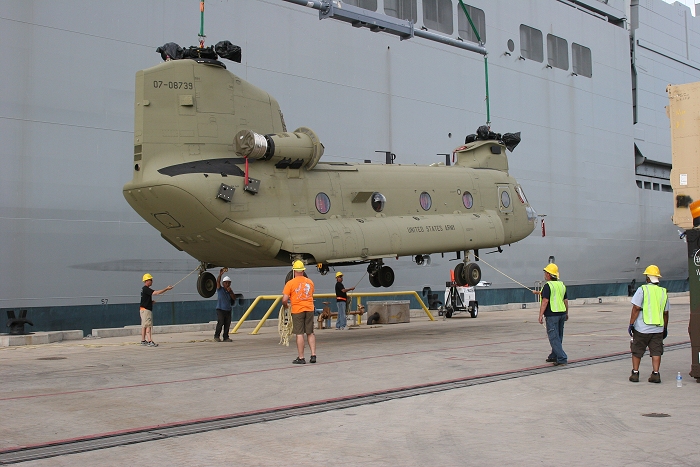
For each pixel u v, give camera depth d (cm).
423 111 3139
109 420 811
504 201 2148
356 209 1744
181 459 638
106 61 2238
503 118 3497
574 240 3825
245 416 830
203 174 1451
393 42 3036
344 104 2847
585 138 3959
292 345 1662
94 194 2191
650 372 1152
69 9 2164
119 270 2233
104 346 1716
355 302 2877
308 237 1570
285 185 1603
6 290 2012
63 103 2142
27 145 2069
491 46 3459
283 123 1736
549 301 1249
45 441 711
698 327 1034
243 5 2561
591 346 1540
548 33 3803
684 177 1038
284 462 627
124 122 2269
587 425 767
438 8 3241
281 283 2655
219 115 1558
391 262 3000
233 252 1585
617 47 4266
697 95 1031
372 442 700
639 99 4450
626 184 4244
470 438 713
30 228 2061
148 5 2336
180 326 2247
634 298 1053
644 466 604
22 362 1373
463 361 1305
